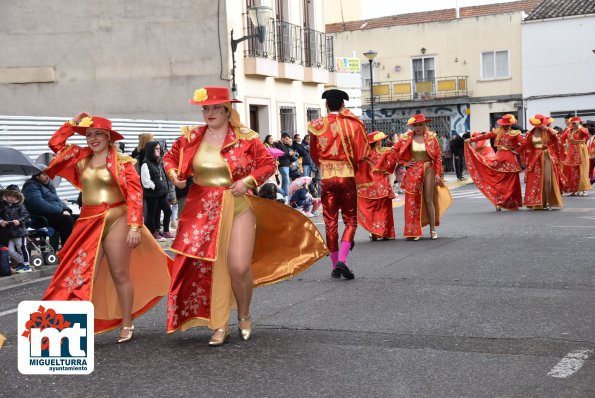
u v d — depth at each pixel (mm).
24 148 16516
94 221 6934
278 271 7242
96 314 7137
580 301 8164
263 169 6824
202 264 6809
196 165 6785
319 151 9922
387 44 49156
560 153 20047
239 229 6797
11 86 25203
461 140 35125
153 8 24750
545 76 45406
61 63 25125
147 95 24875
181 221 6793
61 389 5715
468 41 47500
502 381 5605
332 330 7250
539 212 17875
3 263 11719
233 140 6801
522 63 45938
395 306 8188
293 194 19609
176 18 24656
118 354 6609
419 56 48531
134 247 6906
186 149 6820
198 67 24562
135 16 24859
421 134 13570
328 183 9867
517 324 7254
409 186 13641
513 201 18578
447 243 13016
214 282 6770
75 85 25094
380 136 13430
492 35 46969
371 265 10969
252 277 7008
